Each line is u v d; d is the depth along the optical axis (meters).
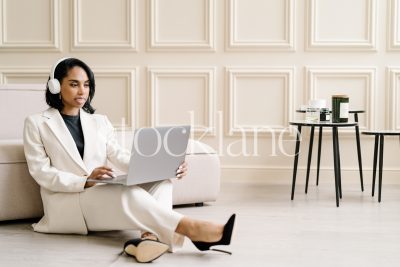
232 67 4.28
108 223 2.33
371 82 4.19
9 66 4.38
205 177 3.27
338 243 2.40
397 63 4.19
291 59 4.26
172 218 2.18
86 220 2.43
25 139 2.51
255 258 2.15
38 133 2.50
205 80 4.30
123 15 4.34
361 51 4.21
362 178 3.86
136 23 4.34
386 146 4.21
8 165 2.75
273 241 2.43
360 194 3.72
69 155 2.47
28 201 2.80
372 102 4.20
